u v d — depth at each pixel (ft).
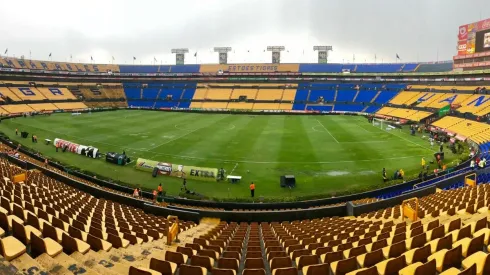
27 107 303.07
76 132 200.23
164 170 118.52
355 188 100.63
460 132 195.11
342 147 161.58
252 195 98.53
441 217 50.90
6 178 78.54
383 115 282.77
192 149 156.25
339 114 306.76
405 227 45.80
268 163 133.90
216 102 361.71
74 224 42.14
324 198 91.81
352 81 368.89
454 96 260.01
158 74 419.74
